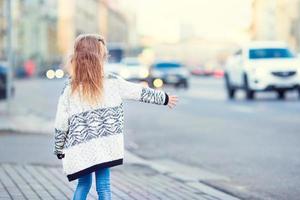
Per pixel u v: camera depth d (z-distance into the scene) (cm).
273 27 6469
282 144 1330
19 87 4512
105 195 542
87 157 532
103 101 538
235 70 2853
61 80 6197
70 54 543
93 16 12762
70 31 10450
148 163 1109
